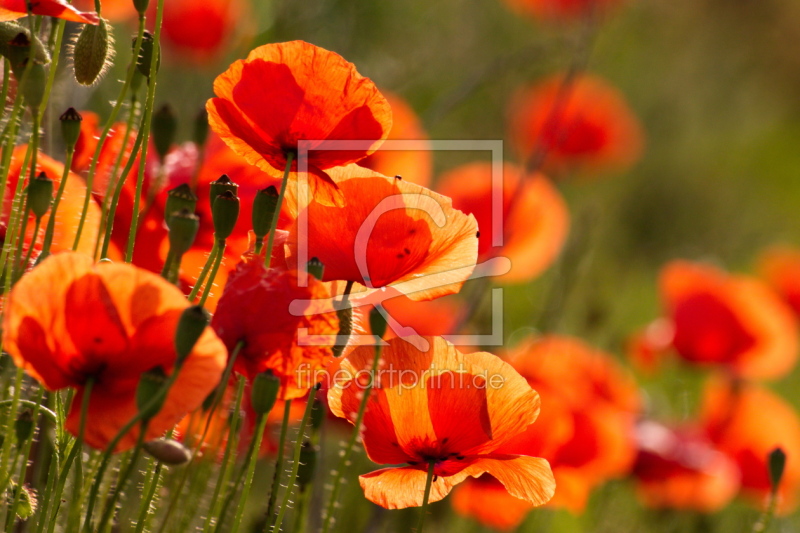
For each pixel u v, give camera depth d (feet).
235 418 3.68
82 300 3.45
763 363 6.82
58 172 3.87
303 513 3.89
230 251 3.98
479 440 3.73
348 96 3.67
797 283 9.06
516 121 9.50
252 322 3.58
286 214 3.84
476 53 9.49
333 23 7.79
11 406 3.64
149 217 3.97
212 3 6.86
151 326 3.47
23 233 3.66
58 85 4.29
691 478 5.66
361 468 4.81
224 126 3.70
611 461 4.86
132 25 6.77
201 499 3.91
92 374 3.49
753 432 6.15
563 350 5.86
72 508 3.66
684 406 7.41
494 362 3.74
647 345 7.23
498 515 4.76
